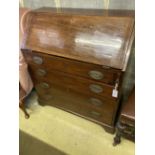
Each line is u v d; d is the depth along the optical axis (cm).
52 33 106
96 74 96
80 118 159
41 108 173
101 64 90
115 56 88
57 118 161
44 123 158
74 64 101
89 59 93
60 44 103
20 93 142
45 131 150
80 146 136
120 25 89
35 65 124
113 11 113
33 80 144
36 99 185
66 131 149
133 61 128
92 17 97
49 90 142
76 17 101
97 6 122
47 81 133
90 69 97
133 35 87
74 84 116
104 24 93
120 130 110
